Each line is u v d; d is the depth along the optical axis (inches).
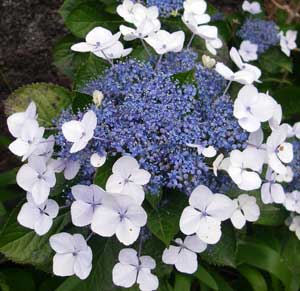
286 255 16.8
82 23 16.7
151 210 12.7
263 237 17.0
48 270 14.1
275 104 12.9
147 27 14.0
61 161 12.6
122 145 12.0
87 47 13.5
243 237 16.2
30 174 12.3
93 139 12.2
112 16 16.8
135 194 11.7
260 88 20.1
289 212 16.7
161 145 12.2
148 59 14.7
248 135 13.2
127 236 11.7
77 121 12.0
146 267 12.8
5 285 15.1
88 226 13.7
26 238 13.6
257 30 19.4
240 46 19.2
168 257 13.0
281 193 13.2
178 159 12.0
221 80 14.4
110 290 13.7
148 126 12.1
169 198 13.0
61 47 17.6
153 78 13.2
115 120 12.3
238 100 12.7
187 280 14.7
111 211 11.7
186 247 12.9
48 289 15.6
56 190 13.2
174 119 12.3
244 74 13.4
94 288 13.7
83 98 13.1
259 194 14.8
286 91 18.8
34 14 19.3
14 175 16.0
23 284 15.8
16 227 13.6
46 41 19.8
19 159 19.4
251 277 15.8
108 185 11.7
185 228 11.9
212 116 12.9
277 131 12.5
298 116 20.1
